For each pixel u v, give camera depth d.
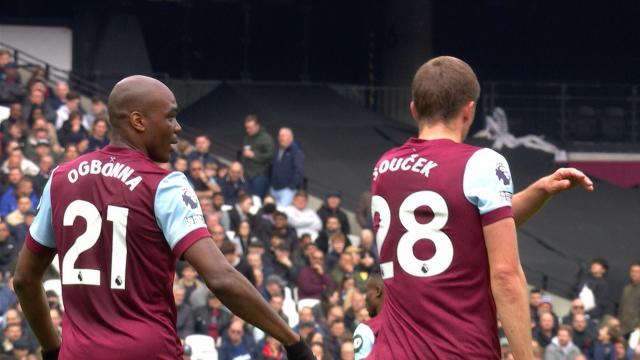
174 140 4.96
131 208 4.74
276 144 21.67
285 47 29.41
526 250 21.30
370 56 29.44
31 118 18.34
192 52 28.64
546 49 29.81
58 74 24.52
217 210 17.39
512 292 4.52
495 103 29.11
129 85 4.91
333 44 29.83
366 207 19.44
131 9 25.22
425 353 4.63
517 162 25.48
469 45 29.55
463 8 29.48
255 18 29.14
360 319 15.35
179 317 14.50
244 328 14.79
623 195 24.30
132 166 4.81
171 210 4.71
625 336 18.17
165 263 4.77
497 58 29.67
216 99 25.31
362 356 6.06
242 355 14.56
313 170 22.25
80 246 4.80
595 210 23.42
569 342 16.41
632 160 27.84
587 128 28.67
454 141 4.75
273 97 25.89
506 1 29.64
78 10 24.73
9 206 16.16
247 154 19.56
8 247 15.05
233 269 4.69
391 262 4.77
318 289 16.75
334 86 28.25
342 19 29.80
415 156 4.76
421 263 4.68
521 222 4.98
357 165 22.77
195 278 14.95
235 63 28.94
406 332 4.69
